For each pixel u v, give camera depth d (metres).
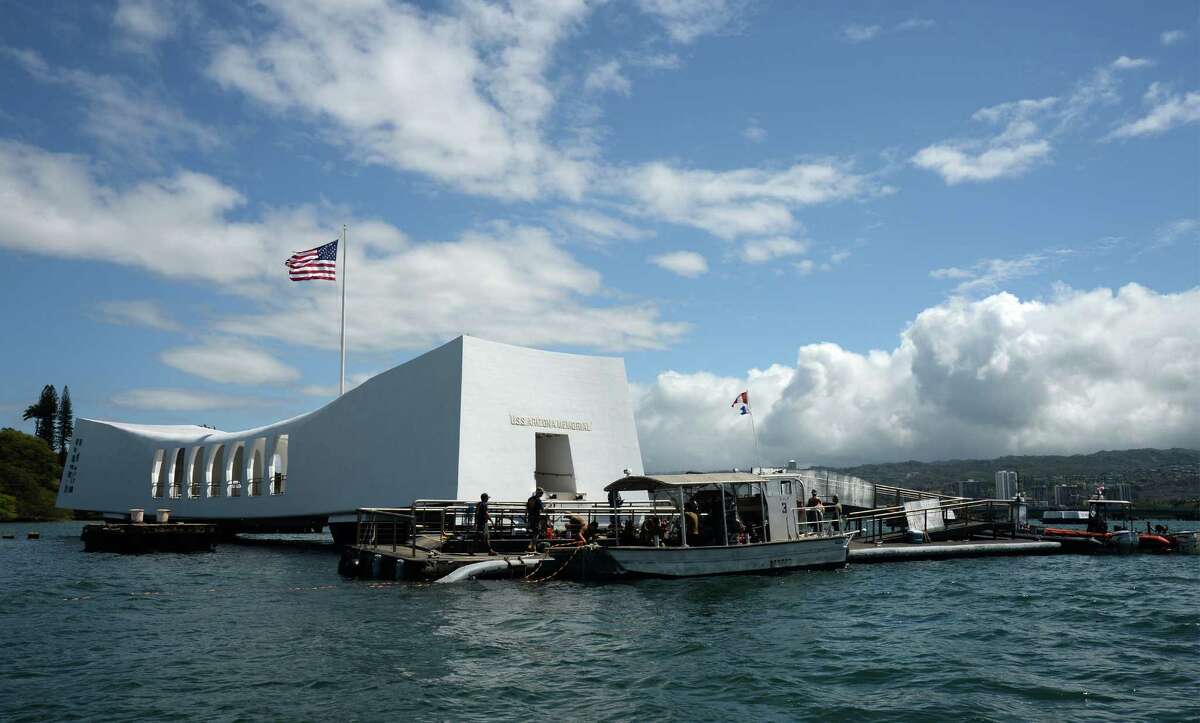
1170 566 28.12
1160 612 17.69
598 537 28.16
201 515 55.00
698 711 10.46
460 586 22.48
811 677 12.16
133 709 10.49
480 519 26.91
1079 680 11.83
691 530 24.94
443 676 12.15
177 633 15.70
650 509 28.36
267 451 51.22
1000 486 40.19
